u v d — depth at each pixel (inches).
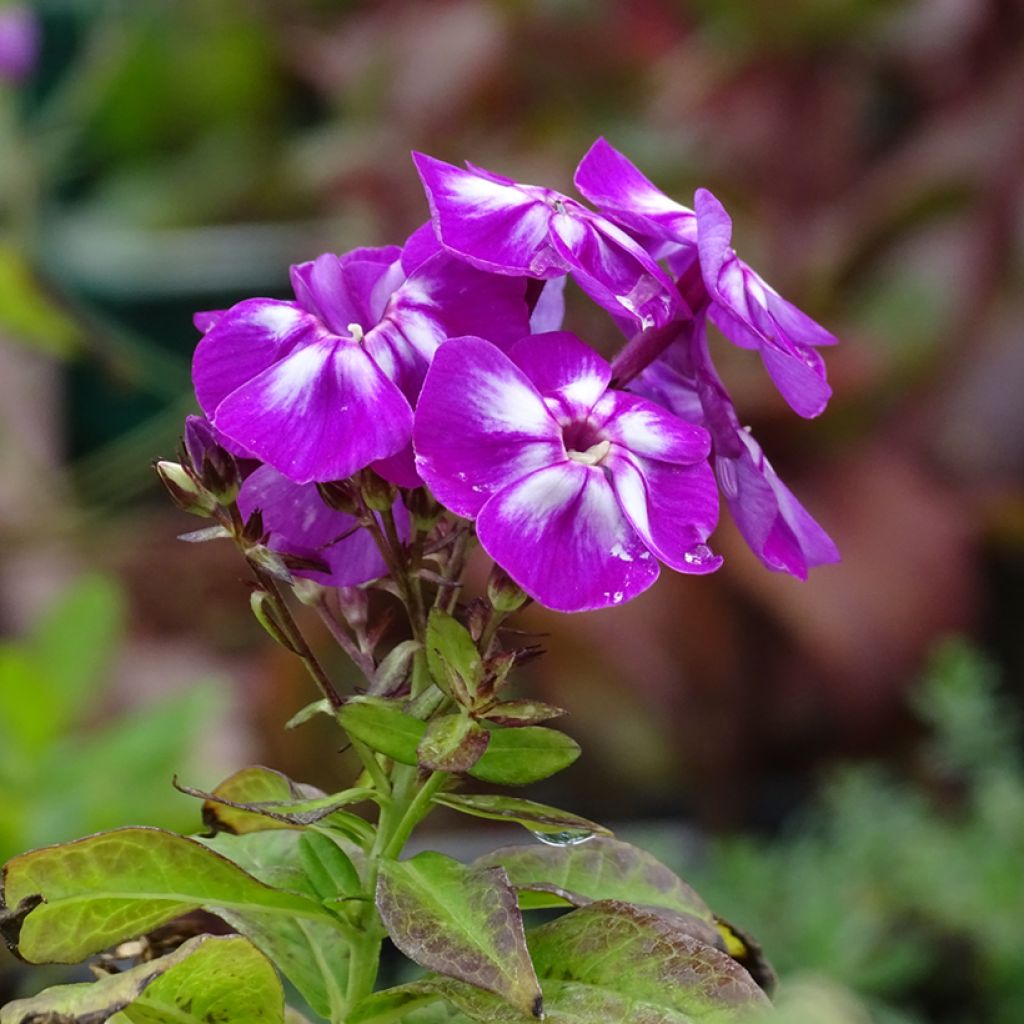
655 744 32.5
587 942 15.3
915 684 32.0
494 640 15.1
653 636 30.6
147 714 23.6
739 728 31.7
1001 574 34.8
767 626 32.4
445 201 15.0
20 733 22.9
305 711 15.3
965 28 36.0
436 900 15.0
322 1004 16.1
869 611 32.0
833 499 33.8
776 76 35.4
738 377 32.7
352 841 16.0
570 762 15.3
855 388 33.3
